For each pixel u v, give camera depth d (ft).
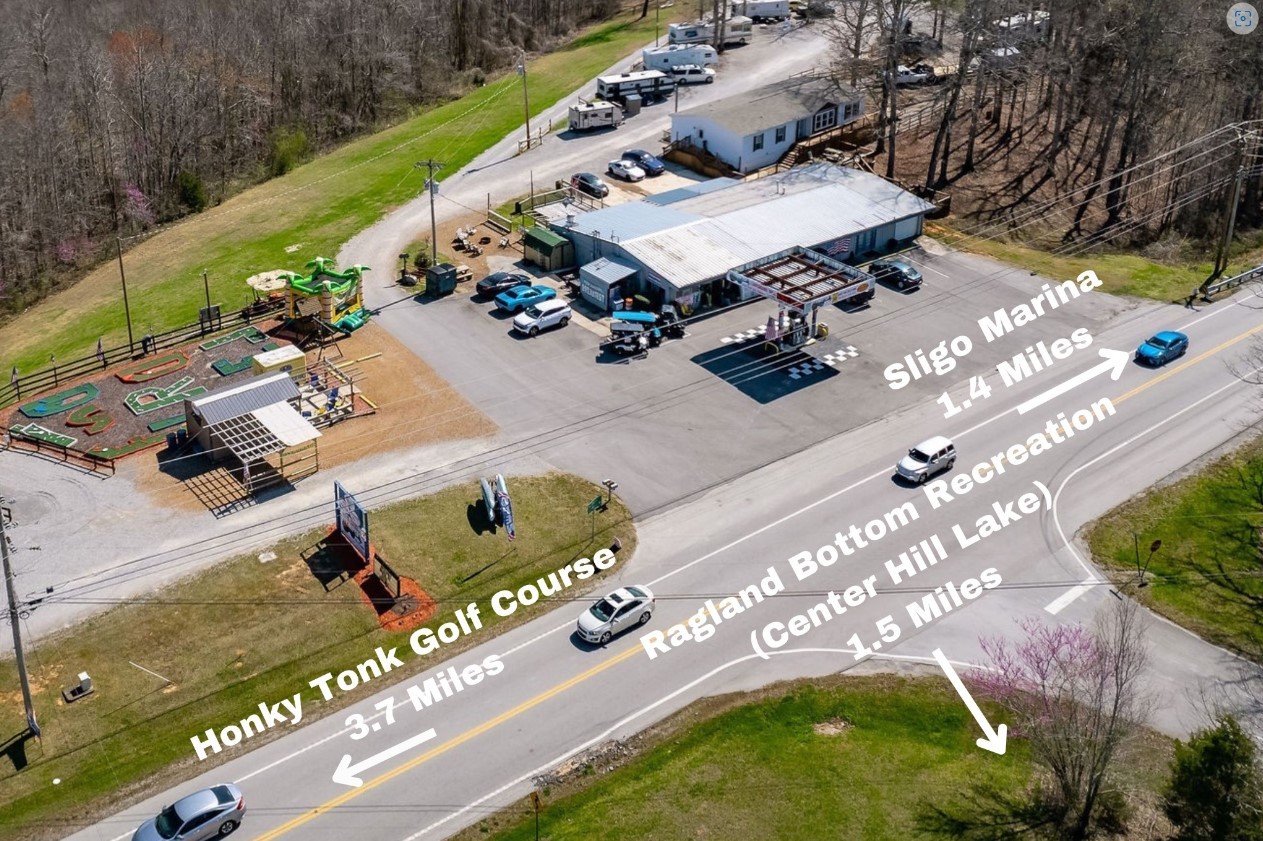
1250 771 118.52
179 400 223.10
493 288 260.21
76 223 337.31
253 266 287.48
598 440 207.31
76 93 362.74
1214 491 195.42
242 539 181.06
